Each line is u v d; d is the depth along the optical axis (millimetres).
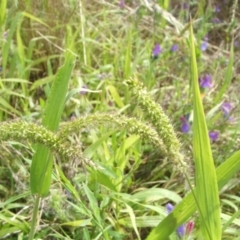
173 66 1056
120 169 620
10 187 656
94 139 661
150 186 714
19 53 860
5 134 327
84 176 585
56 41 994
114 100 836
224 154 754
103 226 537
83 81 911
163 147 329
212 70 1091
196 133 382
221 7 1421
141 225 568
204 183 387
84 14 1037
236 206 640
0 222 572
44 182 405
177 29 1081
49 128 419
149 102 325
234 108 818
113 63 996
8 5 1017
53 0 1019
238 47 1207
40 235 535
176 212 425
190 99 861
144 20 1152
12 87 819
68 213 569
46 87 781
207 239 405
